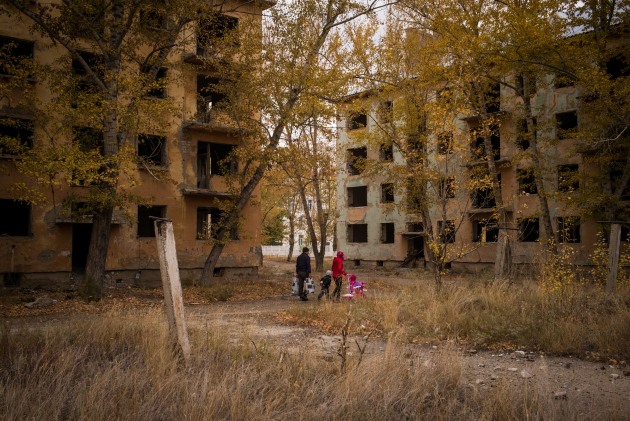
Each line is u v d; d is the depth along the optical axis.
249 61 19.22
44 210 19.19
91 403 4.29
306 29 19.84
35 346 6.67
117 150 15.52
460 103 14.83
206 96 25.52
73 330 7.49
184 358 5.99
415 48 20.23
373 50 20.42
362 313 11.03
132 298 15.99
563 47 15.89
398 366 5.75
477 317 9.74
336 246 44.78
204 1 17.70
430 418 4.61
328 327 10.31
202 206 23.34
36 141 14.77
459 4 18.80
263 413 4.42
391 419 4.62
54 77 15.09
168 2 16.30
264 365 5.84
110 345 6.80
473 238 31.27
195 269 22.98
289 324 11.11
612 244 11.66
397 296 13.63
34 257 18.86
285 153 19.77
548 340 8.26
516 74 19.91
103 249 15.51
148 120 15.59
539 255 15.86
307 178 29.91
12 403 4.25
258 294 18.39
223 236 20.38
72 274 20.06
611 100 15.89
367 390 4.95
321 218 33.09
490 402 4.75
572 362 7.36
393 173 21.64
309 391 4.88
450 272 31.25
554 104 26.14
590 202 18.64
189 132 23.16
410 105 18.70
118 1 15.70
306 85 18.77
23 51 19.67
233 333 8.97
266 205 46.44
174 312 6.22
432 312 10.12
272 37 19.30
